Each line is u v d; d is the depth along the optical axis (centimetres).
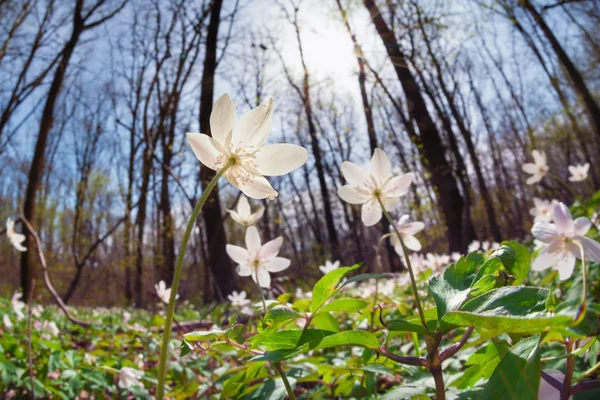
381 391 191
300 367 164
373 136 1592
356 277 104
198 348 103
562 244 109
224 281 1074
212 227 1121
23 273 1258
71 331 572
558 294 260
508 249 100
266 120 106
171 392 228
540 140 2912
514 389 71
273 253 162
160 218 2038
